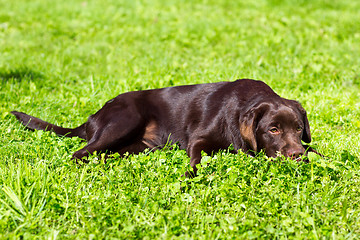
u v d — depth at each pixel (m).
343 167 5.83
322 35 14.26
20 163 5.68
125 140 6.96
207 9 18.94
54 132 7.32
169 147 6.89
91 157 6.09
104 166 6.01
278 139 6.12
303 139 6.62
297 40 13.25
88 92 9.28
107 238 4.47
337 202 5.19
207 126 6.77
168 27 15.44
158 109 7.19
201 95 7.07
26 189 5.10
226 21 16.28
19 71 10.50
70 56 12.17
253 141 6.16
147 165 5.82
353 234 4.65
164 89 7.39
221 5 20.00
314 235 4.46
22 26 15.84
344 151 6.16
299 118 6.23
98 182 5.53
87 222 4.71
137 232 4.61
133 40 13.95
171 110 7.14
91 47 13.15
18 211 4.91
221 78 9.80
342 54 12.01
